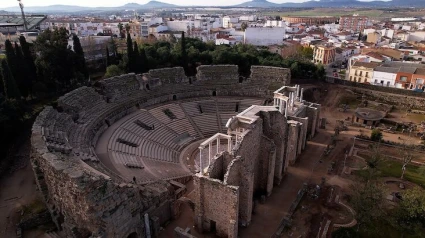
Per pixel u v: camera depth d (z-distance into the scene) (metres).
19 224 36.94
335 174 52.69
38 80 74.44
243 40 186.38
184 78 82.62
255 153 43.75
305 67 101.44
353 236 37.00
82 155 43.25
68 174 30.16
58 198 34.72
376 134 64.69
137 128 62.88
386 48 144.38
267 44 184.75
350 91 94.75
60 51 77.00
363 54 129.12
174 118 69.94
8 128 53.72
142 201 36.22
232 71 85.06
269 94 79.44
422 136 66.62
